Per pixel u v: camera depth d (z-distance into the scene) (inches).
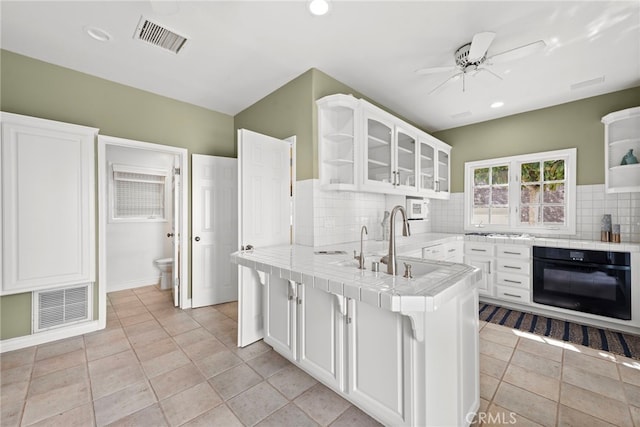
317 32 79.6
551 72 100.0
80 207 92.5
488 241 132.6
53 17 72.6
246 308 89.7
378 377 54.6
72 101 97.7
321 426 56.0
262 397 64.6
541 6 68.9
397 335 51.3
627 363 79.1
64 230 89.7
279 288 80.3
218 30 78.4
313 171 100.0
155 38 82.0
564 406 61.5
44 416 58.7
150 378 72.1
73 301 97.5
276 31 79.0
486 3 68.1
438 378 48.6
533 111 136.1
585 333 99.5
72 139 91.2
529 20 73.9
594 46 84.4
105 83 104.8
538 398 64.2
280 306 80.0
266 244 99.5
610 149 113.4
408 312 44.1
